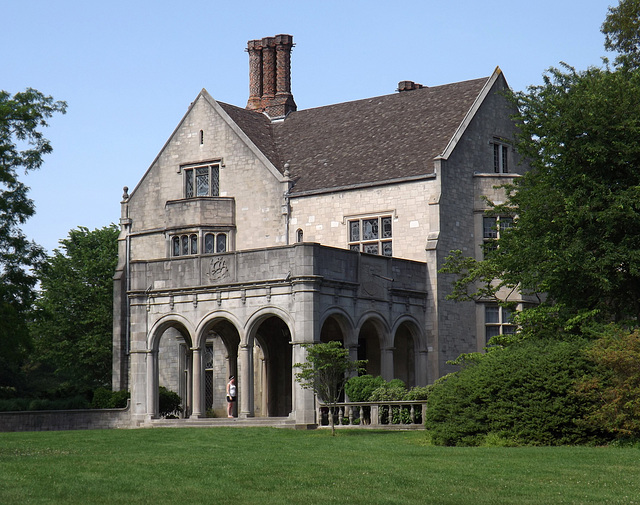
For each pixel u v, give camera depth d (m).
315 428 35.59
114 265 66.12
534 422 27.75
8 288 40.62
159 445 28.16
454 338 42.84
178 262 39.72
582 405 27.67
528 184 35.75
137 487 19.05
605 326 30.52
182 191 49.03
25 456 24.53
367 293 39.22
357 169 45.69
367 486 19.34
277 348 44.94
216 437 31.00
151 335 40.03
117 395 44.75
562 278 32.97
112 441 29.75
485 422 28.59
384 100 50.50
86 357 65.50
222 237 47.28
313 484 19.50
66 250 68.50
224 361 47.09
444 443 28.61
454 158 43.75
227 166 47.88
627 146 31.89
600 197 32.09
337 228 44.97
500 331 44.03
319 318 36.59
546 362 28.14
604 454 24.34
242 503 17.52
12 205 41.69
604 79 33.69
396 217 43.59
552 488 19.38
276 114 53.16
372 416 35.22
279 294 37.09
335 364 32.75
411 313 41.53
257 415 44.75
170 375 48.34
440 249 42.47
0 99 42.62
